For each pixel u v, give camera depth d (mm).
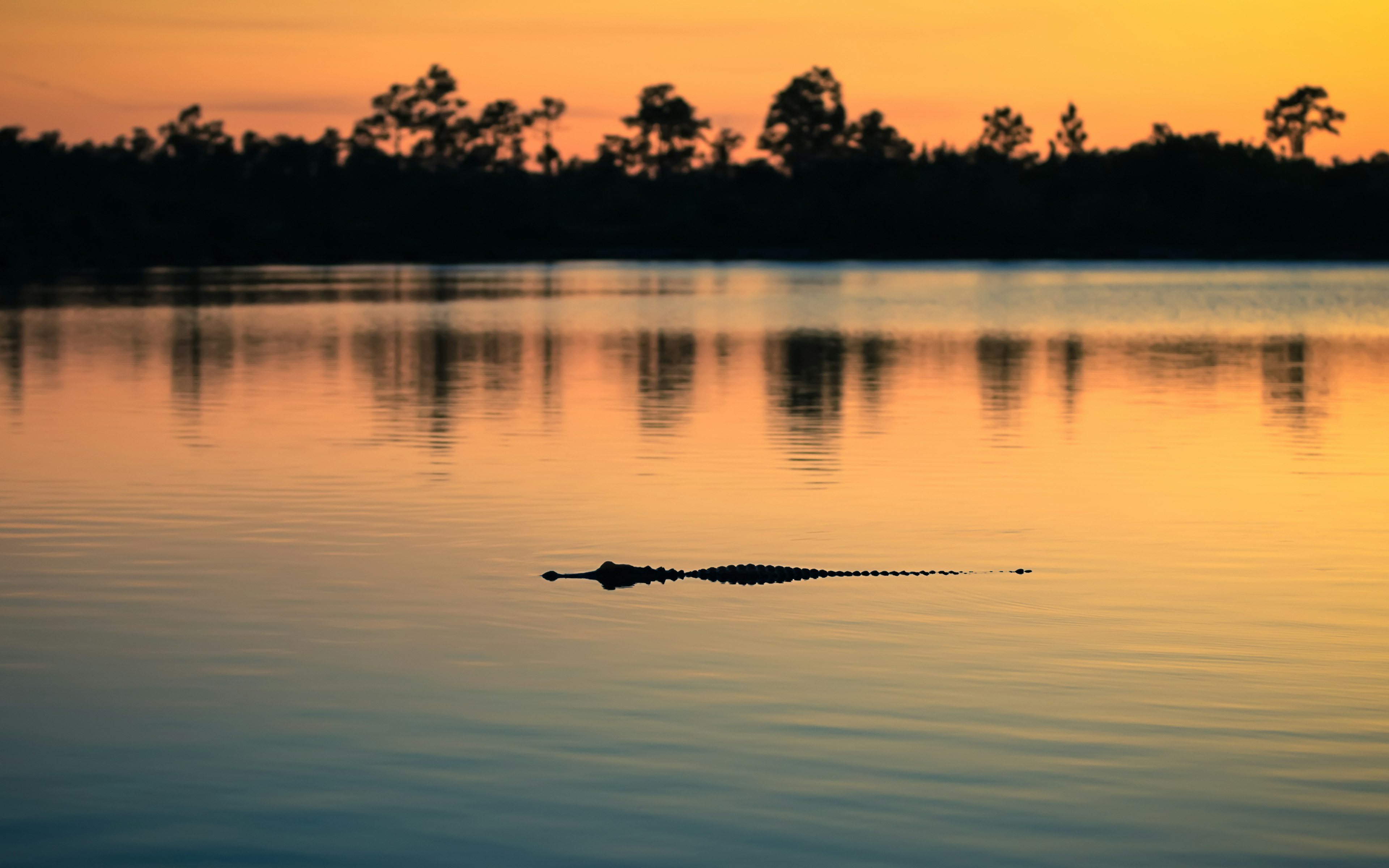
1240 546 47281
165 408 84625
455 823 24750
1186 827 24578
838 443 70875
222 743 28562
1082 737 28688
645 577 42312
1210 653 34656
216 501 55031
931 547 47312
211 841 24125
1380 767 27203
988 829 24484
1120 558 45500
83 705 30875
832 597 40344
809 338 146500
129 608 39000
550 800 25625
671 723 29547
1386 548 46875
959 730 29094
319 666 33594
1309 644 35438
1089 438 72875
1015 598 40281
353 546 47156
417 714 30188
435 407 86125
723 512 53188
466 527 50438
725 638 36000
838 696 31219
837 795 25828
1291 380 102500
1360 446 70125
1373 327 165125
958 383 100625
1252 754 27828
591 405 87312
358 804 25547
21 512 52562
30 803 25672
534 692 31609
